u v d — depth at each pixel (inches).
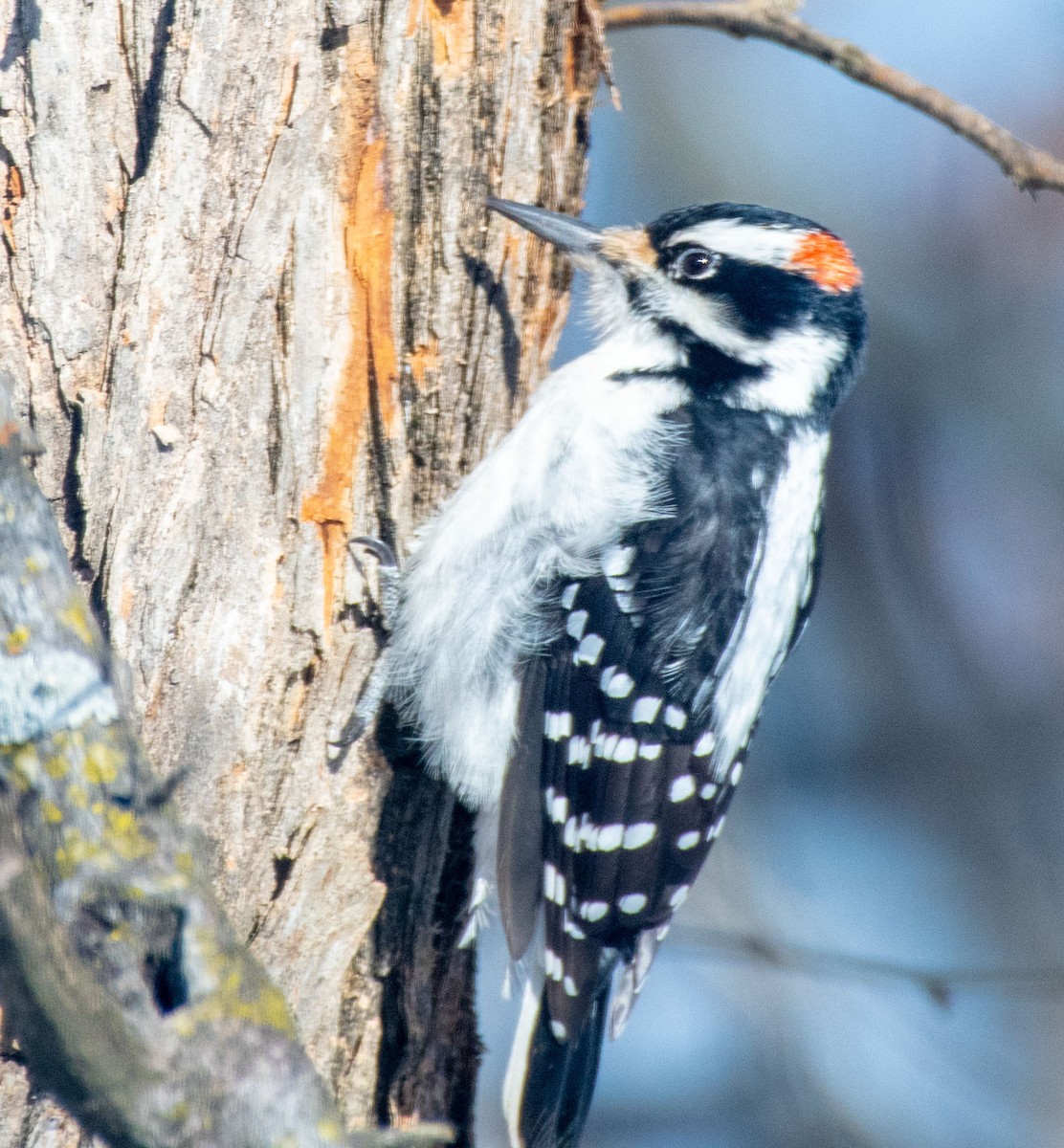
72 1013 201.0
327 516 314.5
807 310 370.3
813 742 631.8
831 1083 529.3
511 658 336.2
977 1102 537.0
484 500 332.5
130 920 208.8
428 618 326.0
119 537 293.9
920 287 649.0
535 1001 350.9
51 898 205.8
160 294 298.7
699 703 350.6
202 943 212.2
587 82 352.2
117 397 296.2
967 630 643.5
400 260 319.0
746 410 363.9
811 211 631.2
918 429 652.1
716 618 346.9
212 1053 206.7
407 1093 329.4
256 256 303.9
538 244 347.6
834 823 619.2
